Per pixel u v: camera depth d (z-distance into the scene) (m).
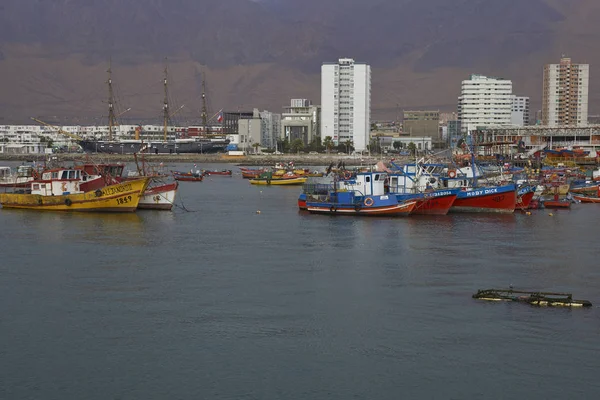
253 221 114.94
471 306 62.69
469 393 46.56
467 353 52.25
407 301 64.31
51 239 94.50
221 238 96.94
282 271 76.00
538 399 45.84
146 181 122.69
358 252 86.44
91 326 57.75
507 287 69.44
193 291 67.69
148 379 48.31
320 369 49.78
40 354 52.22
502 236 98.50
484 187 124.00
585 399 45.81
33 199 123.69
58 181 124.81
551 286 70.06
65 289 68.38
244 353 52.28
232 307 62.62
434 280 71.94
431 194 119.75
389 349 52.97
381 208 119.69
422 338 55.03
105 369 49.78
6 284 70.12
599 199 151.50
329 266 78.50
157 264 79.31
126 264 79.19
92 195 121.31
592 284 70.88
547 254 85.38
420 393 46.56
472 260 81.62
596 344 53.69
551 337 55.06
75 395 46.28
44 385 47.56
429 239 95.69
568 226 109.00
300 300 64.75
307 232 102.19
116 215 120.12
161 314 60.69
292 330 56.78
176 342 54.25
